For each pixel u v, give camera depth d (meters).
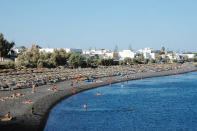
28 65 148.75
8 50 153.12
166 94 91.56
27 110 56.47
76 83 107.50
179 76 167.88
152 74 168.50
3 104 60.94
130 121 55.25
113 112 62.50
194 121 56.09
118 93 91.75
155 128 50.94
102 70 164.00
